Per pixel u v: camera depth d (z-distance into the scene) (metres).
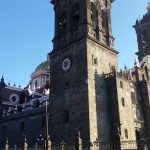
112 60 66.88
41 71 113.25
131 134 59.28
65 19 69.38
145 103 70.19
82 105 56.66
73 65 61.91
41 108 75.94
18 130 80.69
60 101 61.97
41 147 56.31
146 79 77.00
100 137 55.19
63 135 58.38
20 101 103.19
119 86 61.28
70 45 64.19
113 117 58.81
